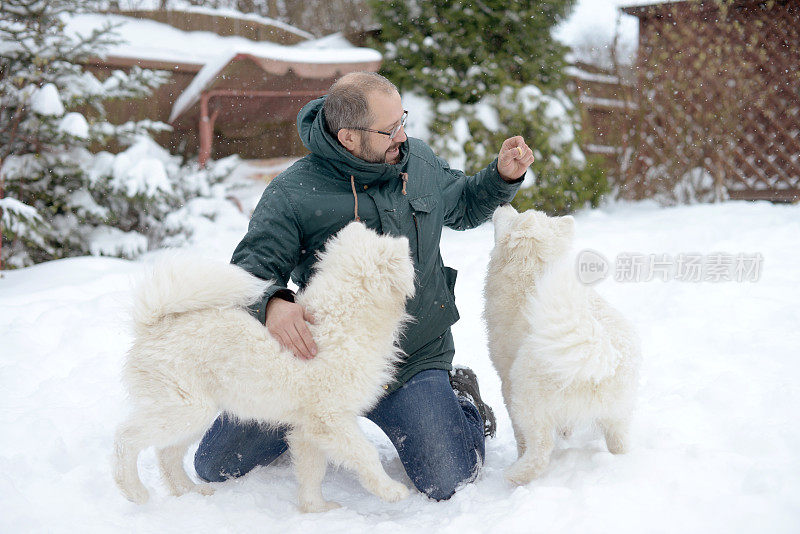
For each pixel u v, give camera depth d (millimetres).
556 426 2379
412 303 2457
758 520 1815
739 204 8922
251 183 8758
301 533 2098
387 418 2455
